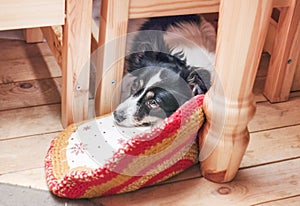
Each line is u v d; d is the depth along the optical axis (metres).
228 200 1.39
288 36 1.65
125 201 1.36
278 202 1.40
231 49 1.23
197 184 1.43
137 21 1.62
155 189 1.40
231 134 1.35
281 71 1.71
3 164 1.43
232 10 1.19
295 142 1.61
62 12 1.35
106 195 1.36
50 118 1.61
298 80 1.79
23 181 1.39
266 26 1.20
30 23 1.35
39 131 1.56
